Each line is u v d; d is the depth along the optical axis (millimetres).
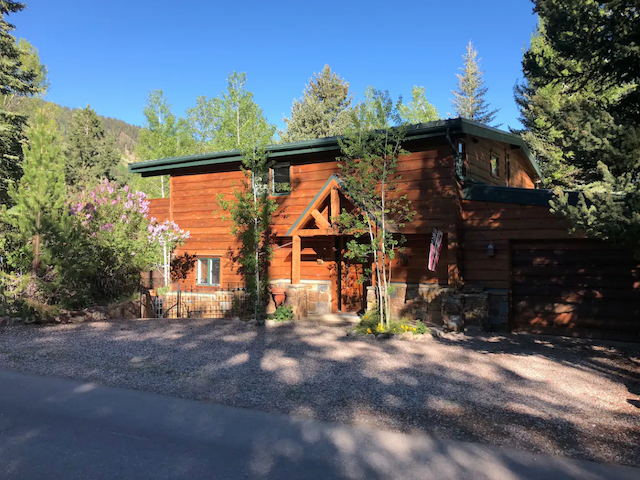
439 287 11008
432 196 11117
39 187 10031
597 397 5617
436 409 5102
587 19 7090
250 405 5191
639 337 9156
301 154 13305
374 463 3791
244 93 25750
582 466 3740
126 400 5336
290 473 3623
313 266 13719
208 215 14898
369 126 9930
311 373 6520
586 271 9758
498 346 8617
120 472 3619
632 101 7309
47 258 9844
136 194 14492
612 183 5766
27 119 19047
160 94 26984
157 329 9891
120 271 12570
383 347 8305
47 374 6359
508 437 4332
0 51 18875
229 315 13570
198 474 3598
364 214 10188
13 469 3650
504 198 10461
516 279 10492
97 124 40750
